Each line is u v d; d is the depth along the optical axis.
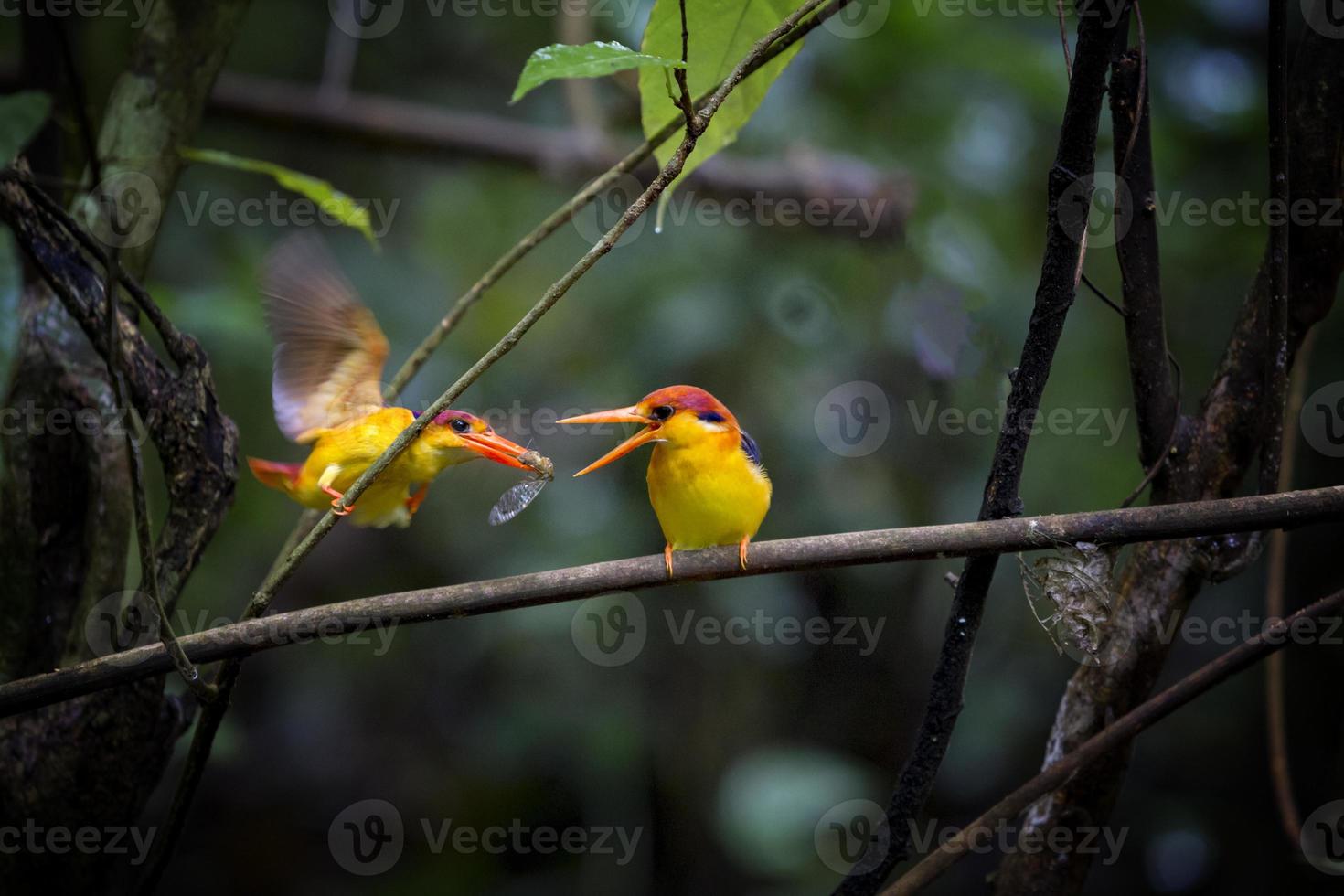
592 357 10.63
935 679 4.43
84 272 4.46
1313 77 4.52
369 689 11.91
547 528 10.51
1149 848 10.86
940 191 10.31
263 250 10.75
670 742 10.77
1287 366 4.62
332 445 4.89
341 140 10.16
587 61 4.02
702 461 5.04
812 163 9.85
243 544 10.56
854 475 10.23
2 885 4.71
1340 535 8.82
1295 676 8.66
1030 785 4.27
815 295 10.41
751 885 10.57
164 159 5.27
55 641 4.89
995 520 4.13
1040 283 4.04
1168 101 10.50
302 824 11.37
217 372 9.66
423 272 11.20
